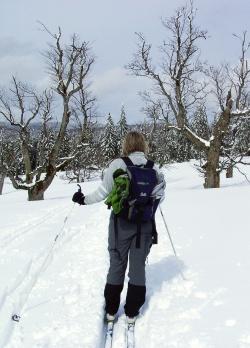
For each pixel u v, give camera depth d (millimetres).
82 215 10516
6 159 25484
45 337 3748
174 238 6902
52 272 5574
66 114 23859
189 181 37500
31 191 24281
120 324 4035
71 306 4395
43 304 4484
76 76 23766
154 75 24609
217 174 24047
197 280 4859
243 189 13578
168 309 4227
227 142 26688
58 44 23297
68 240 7539
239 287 4512
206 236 6805
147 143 4195
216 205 9930
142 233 3924
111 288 4012
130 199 3807
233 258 5488
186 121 24938
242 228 7059
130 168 3859
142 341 3691
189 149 62906
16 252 6809
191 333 3682
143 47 24906
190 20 24750
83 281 5129
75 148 25312
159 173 4012
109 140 68438
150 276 5172
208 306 4168
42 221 9945
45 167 25219
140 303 3934
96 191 3984
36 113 24438
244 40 24703
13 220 10461
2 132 25516
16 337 3750
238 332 3604
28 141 25188
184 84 24797
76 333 3803
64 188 34969
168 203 11148
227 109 22938
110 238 4000
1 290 4922
